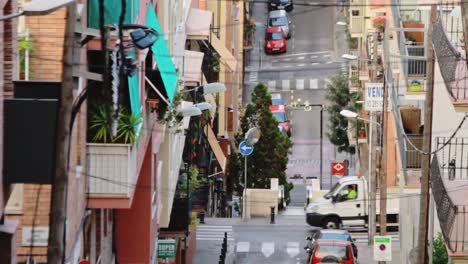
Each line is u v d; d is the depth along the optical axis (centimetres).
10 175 2944
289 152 11881
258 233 8831
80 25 3075
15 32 3112
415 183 6769
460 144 5222
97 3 3653
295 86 15075
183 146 7725
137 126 3962
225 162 10681
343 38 16062
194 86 7550
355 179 8962
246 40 15138
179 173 7412
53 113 2944
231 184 11319
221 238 8631
